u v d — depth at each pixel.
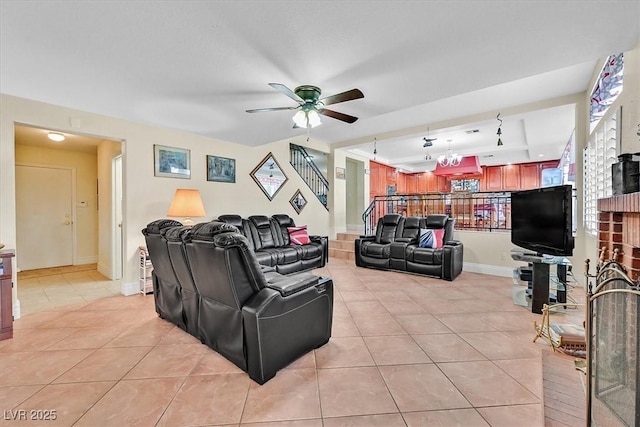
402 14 1.63
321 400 1.68
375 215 7.79
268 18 1.67
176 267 2.45
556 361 1.95
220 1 1.53
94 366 2.04
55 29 1.77
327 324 2.37
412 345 2.33
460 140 6.28
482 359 2.11
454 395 1.71
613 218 1.72
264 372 1.85
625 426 1.09
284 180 5.91
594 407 1.23
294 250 4.72
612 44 1.96
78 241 5.74
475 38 1.88
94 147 5.35
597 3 1.55
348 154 7.45
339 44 1.94
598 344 1.23
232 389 1.78
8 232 2.89
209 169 4.60
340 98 2.40
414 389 1.77
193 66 2.23
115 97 2.85
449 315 2.97
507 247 4.63
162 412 1.58
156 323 2.81
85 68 2.26
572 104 3.81
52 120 3.13
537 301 3.00
